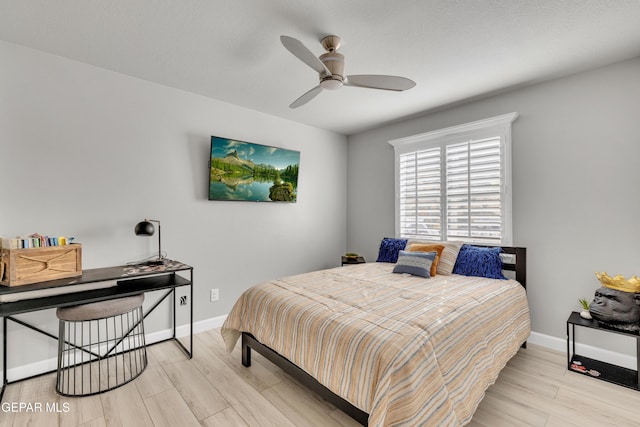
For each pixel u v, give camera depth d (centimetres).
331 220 441
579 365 237
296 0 170
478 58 234
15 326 219
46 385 214
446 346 159
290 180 380
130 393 205
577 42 212
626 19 186
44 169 228
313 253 418
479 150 316
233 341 249
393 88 212
